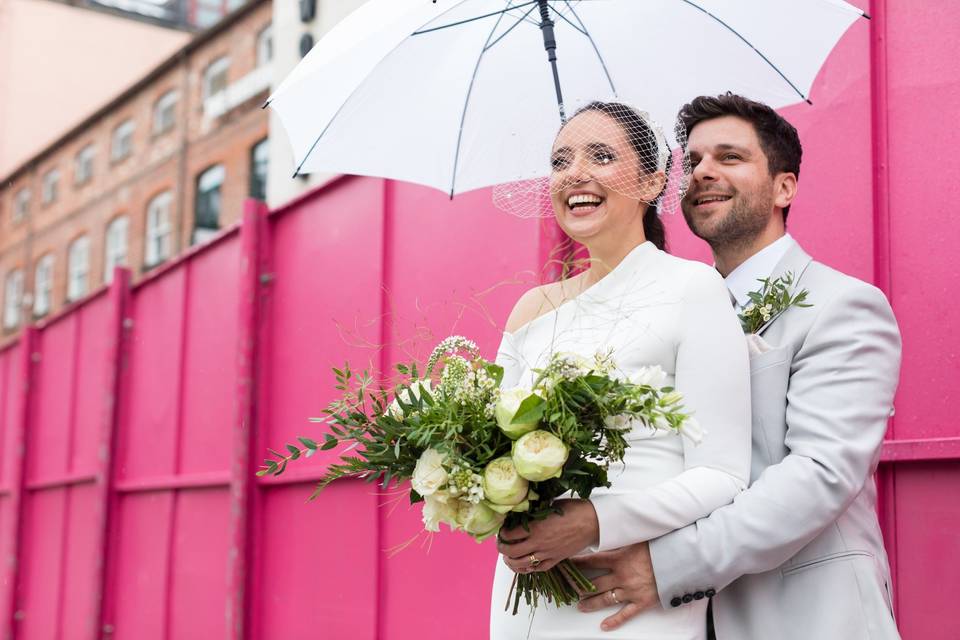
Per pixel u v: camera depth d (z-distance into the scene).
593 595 1.98
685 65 2.69
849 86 3.13
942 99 2.92
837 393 2.01
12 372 10.33
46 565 8.69
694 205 2.45
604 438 1.95
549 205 2.57
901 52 3.03
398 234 4.79
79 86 17.03
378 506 4.59
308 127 2.58
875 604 1.98
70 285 16.27
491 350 4.08
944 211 2.88
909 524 2.85
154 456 7.02
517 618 2.08
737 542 1.90
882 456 2.88
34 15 16.98
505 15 2.62
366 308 4.94
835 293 2.12
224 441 6.11
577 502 1.93
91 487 7.90
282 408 5.55
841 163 3.13
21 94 17.12
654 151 2.14
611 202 2.12
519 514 1.92
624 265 2.12
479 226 4.25
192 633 6.14
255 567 5.50
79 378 8.50
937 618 2.77
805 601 2.01
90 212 15.74
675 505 1.92
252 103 12.09
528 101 2.64
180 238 13.45
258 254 5.85
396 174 2.72
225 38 12.67
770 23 2.62
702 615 2.04
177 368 6.82
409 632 4.32
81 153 16.03
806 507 1.91
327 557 4.95
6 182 17.48
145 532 6.96
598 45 2.69
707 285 2.02
